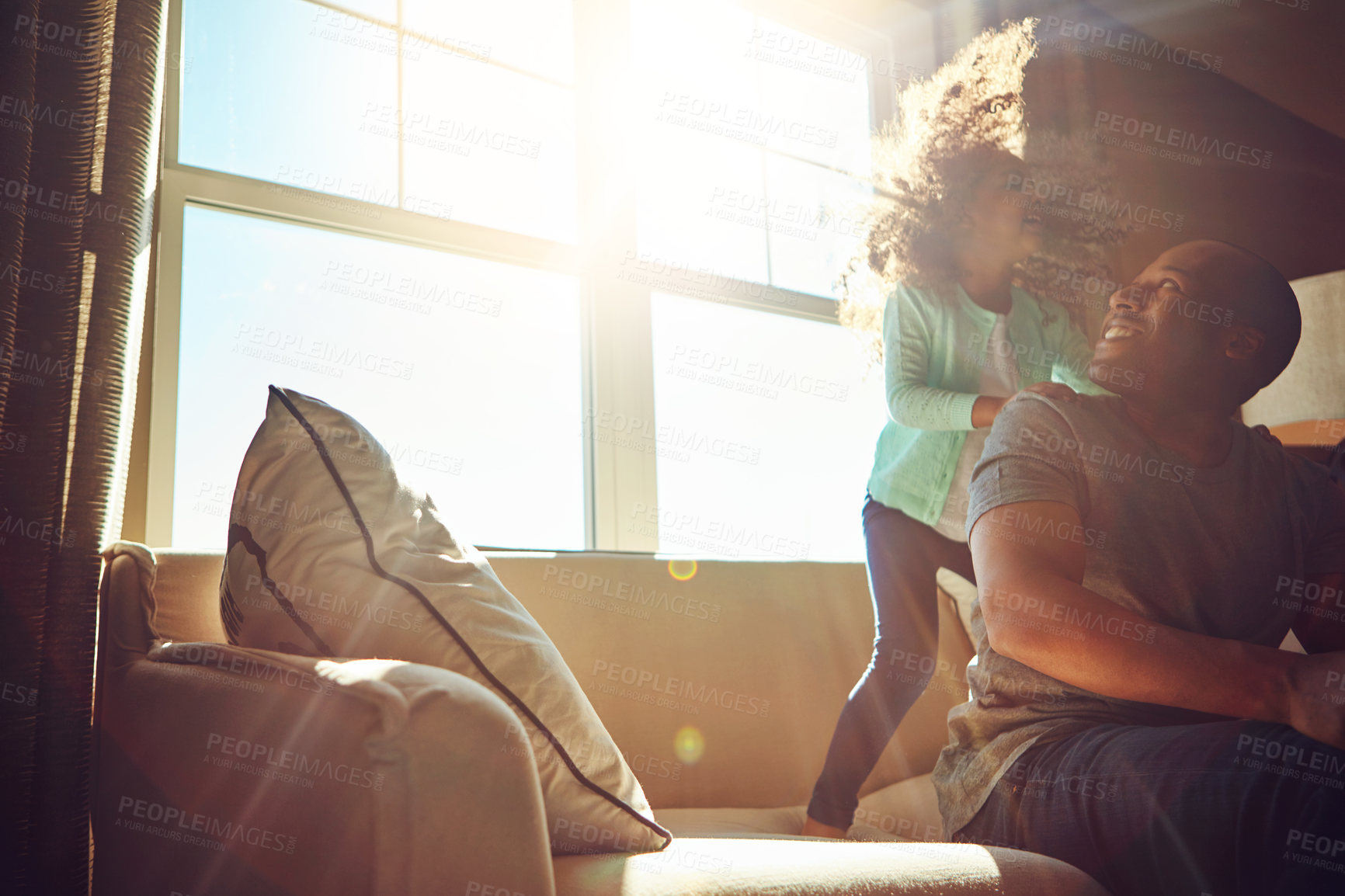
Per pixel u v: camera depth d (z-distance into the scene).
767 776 1.51
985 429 1.59
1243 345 0.86
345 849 0.53
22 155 1.07
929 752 1.66
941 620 1.77
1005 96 1.71
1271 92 3.34
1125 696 0.67
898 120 2.75
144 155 1.21
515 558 1.44
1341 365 2.32
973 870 0.67
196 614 1.12
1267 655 0.63
